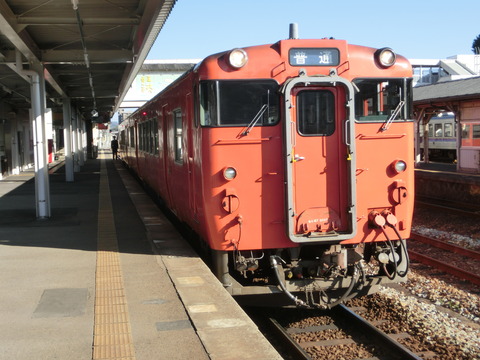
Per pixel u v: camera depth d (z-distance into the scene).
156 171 13.09
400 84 7.00
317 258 7.01
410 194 7.01
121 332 5.02
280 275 6.73
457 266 9.77
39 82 12.05
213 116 6.60
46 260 7.92
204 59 6.80
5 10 9.41
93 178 24.11
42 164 11.88
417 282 8.70
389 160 6.93
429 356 5.88
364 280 6.87
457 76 43.56
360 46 6.98
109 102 30.58
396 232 6.82
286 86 6.52
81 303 5.89
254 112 6.65
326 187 6.71
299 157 6.63
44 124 12.01
